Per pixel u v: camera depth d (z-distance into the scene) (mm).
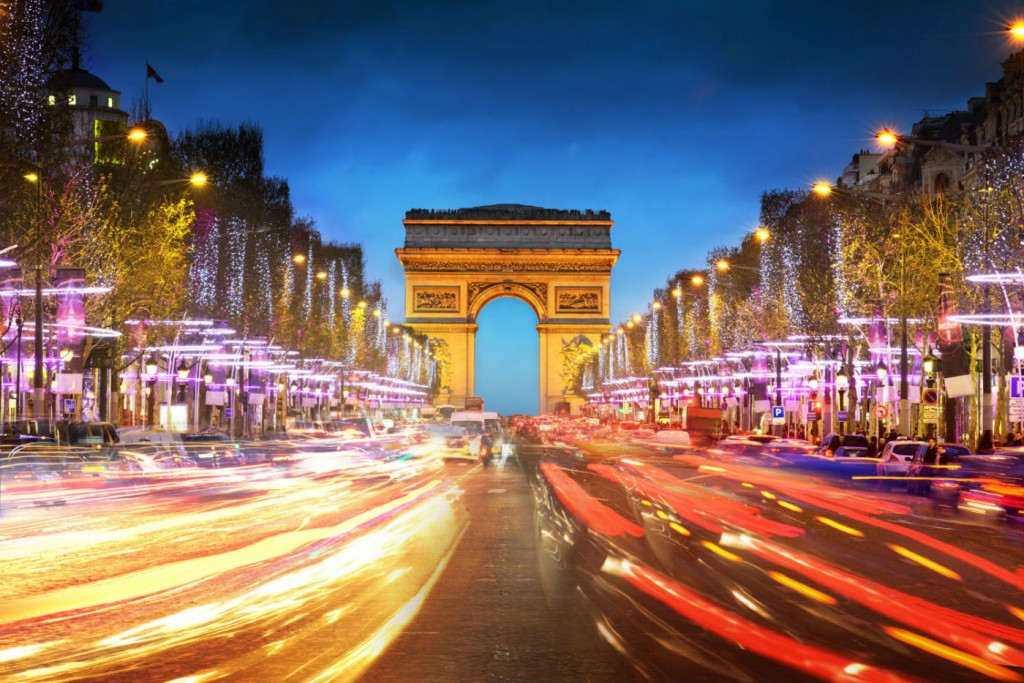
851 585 20766
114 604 18703
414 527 31812
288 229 109062
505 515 35938
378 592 19969
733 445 82938
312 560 24281
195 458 60125
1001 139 64125
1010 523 34281
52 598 19312
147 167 78375
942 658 14469
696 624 16859
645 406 190500
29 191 57844
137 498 42344
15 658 14633
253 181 99500
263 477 57656
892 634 16062
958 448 46719
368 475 61500
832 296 77562
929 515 36844
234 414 101625
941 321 57344
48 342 70000
